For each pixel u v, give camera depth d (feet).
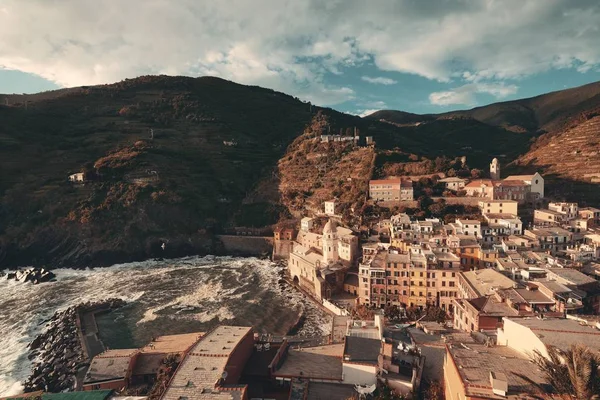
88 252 595.06
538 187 540.11
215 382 157.58
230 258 627.87
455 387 128.36
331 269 418.31
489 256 359.66
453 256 360.07
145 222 653.71
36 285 478.59
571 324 148.77
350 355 184.44
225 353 178.50
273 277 505.66
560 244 389.19
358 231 509.76
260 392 178.50
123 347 309.22
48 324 355.56
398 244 424.05
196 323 354.54
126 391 210.79
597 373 101.04
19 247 592.19
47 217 636.07
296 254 495.41
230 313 377.50
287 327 343.46
